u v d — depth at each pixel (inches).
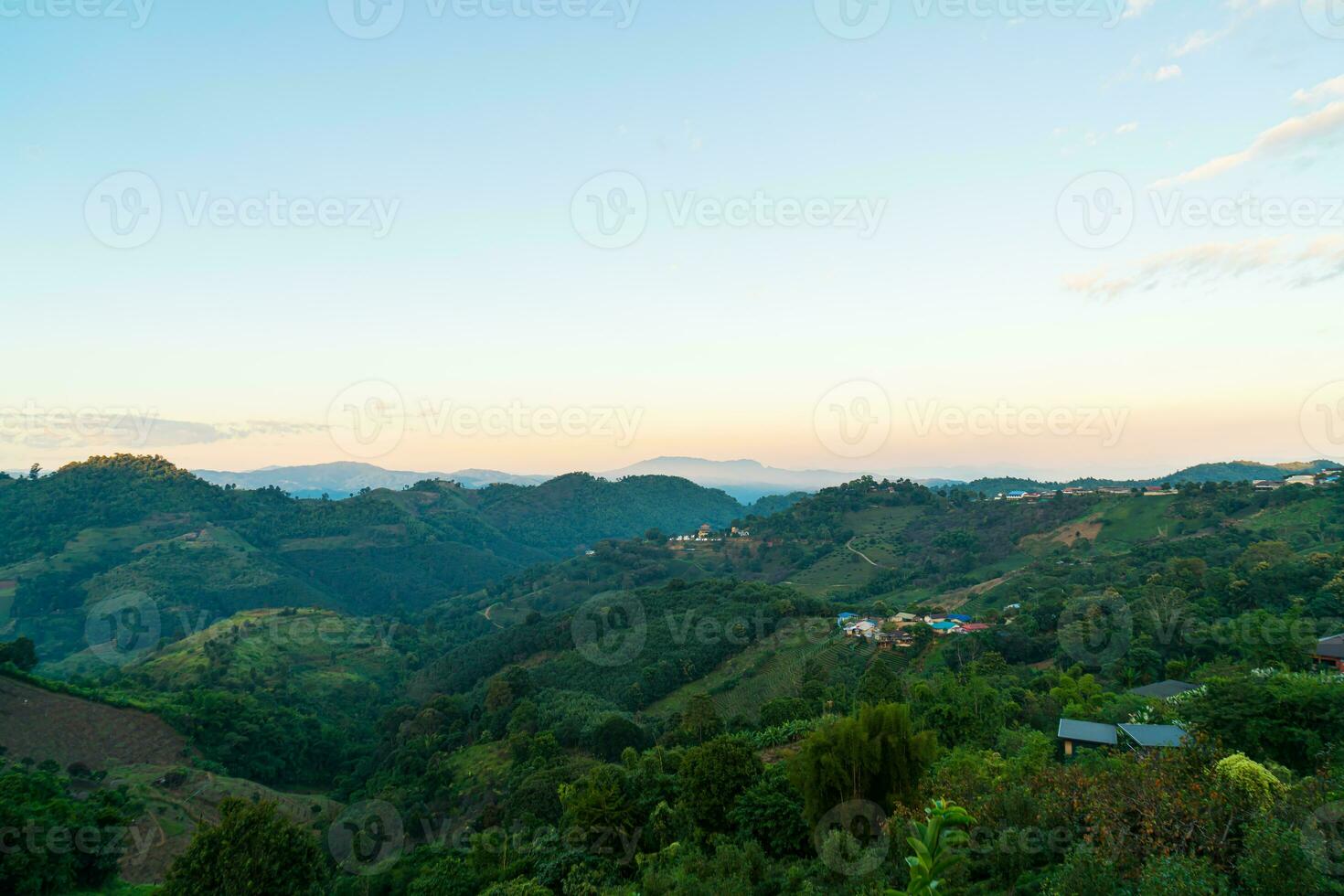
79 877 1295.5
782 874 700.7
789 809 809.5
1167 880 398.9
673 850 869.2
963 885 514.3
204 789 2178.9
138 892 1337.4
